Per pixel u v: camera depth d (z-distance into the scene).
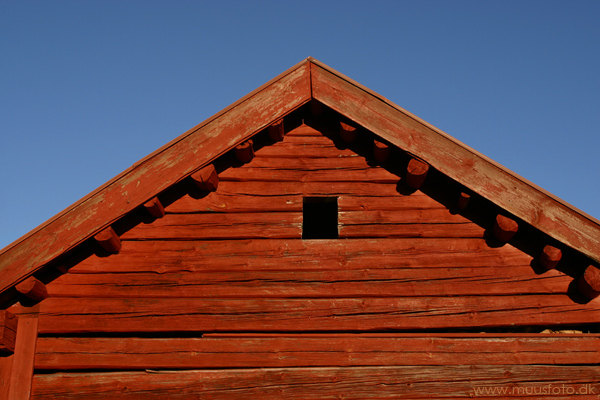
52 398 5.20
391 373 5.20
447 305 5.46
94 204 5.53
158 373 5.25
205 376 5.22
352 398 5.12
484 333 5.36
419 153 5.64
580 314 5.39
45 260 5.37
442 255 5.66
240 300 5.50
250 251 5.70
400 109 5.77
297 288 5.54
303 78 6.00
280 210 5.88
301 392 5.14
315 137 6.23
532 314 5.41
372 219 5.82
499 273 5.57
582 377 5.18
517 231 5.68
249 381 5.19
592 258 5.29
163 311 5.46
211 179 5.71
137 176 5.61
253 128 5.79
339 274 5.59
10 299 5.54
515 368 5.21
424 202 5.90
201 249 5.71
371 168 6.05
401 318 5.41
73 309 5.49
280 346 5.32
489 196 5.48
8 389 5.20
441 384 5.16
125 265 5.66
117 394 5.19
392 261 5.64
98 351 5.34
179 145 5.70
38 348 5.38
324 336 5.34
